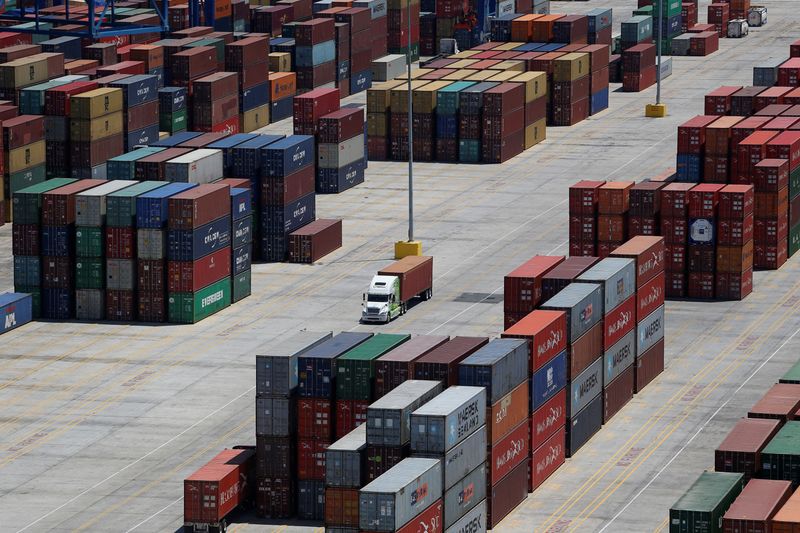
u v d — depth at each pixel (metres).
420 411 196.88
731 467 199.62
